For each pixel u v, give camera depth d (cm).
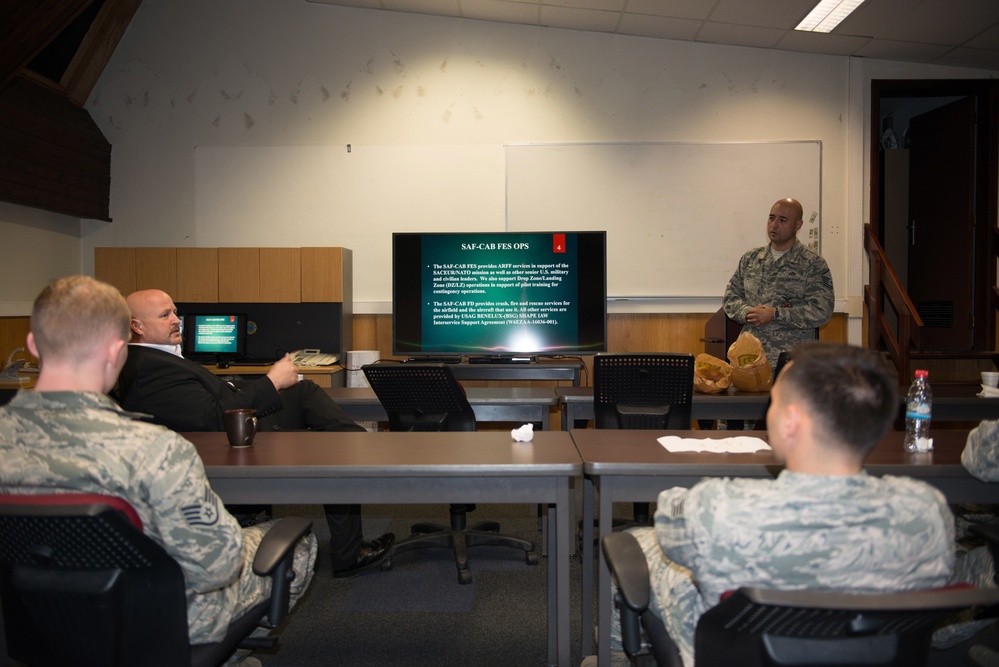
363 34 552
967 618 138
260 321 564
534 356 509
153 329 266
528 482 179
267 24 554
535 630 235
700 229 545
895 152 646
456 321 496
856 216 543
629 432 226
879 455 187
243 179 556
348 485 178
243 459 183
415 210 552
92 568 121
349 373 520
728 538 103
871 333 533
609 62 545
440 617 246
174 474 121
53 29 433
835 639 97
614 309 549
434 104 551
